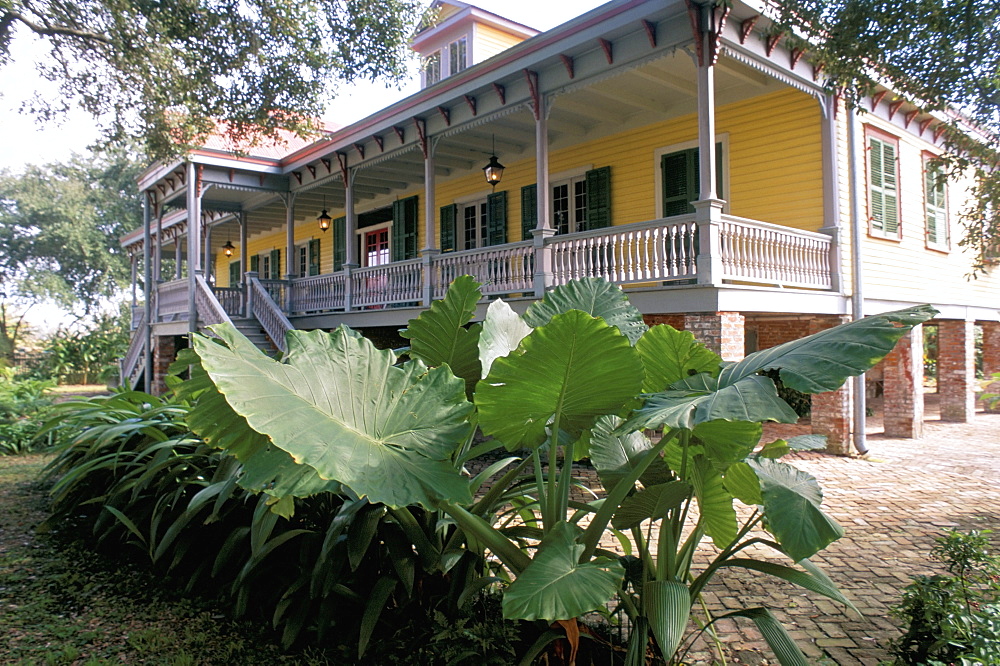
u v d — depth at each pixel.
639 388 2.84
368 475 2.24
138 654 3.68
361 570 3.74
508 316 3.78
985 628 2.84
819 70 8.54
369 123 11.87
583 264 8.93
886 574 4.86
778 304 8.44
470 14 15.98
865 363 2.40
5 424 11.88
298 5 11.39
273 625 3.66
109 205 38.38
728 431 2.91
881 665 3.12
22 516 6.80
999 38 6.01
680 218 7.91
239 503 4.46
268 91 11.84
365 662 3.41
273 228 21.73
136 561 5.19
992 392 16.17
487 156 13.49
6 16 10.70
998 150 7.78
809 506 2.79
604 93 10.21
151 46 10.98
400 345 14.04
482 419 2.87
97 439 5.57
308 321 14.10
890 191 10.91
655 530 5.93
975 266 8.52
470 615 3.33
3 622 4.12
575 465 8.79
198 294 13.81
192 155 13.52
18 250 36.91
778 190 9.88
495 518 3.86
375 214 17.84
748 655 3.60
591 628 3.37
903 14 6.19
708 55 7.59
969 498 7.04
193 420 2.79
